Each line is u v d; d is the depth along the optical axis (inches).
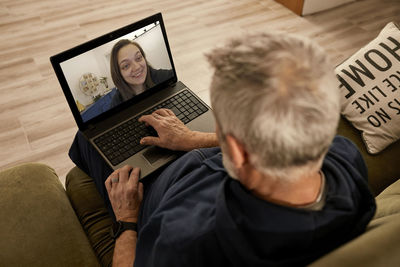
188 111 46.4
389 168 45.4
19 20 101.3
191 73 85.0
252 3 109.7
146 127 43.6
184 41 94.7
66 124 73.8
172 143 40.4
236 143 18.8
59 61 38.4
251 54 17.3
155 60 46.2
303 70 16.5
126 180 38.7
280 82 16.3
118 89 44.0
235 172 21.3
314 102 16.2
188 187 30.6
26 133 71.9
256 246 20.6
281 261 20.1
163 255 24.3
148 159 40.9
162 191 35.2
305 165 18.3
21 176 42.2
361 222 22.5
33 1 109.3
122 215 37.1
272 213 19.9
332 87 16.9
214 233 22.6
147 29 44.0
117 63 42.8
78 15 103.8
